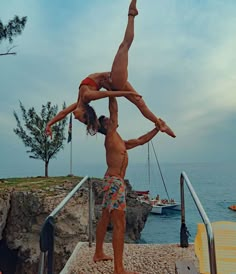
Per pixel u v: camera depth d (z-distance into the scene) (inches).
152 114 175.6
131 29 164.9
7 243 636.7
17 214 632.4
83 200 617.9
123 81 164.7
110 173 167.5
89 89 161.0
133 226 898.1
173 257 189.5
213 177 6668.3
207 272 137.4
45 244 106.0
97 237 184.2
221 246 151.3
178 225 1370.6
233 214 1626.5
